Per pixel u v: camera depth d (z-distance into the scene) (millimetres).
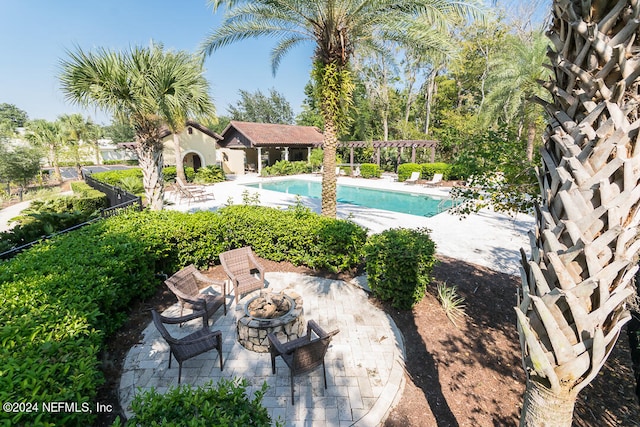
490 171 5133
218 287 6488
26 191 20859
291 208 8305
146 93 8055
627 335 4918
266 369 4207
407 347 4668
